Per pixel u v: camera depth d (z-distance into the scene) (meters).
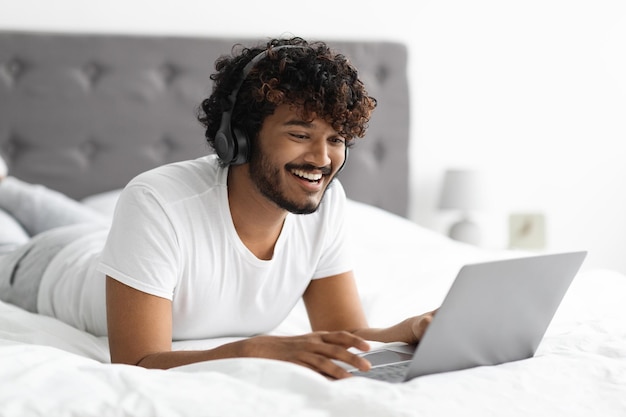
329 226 1.53
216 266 1.39
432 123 3.63
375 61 3.45
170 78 3.25
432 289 2.11
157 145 3.24
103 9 3.21
